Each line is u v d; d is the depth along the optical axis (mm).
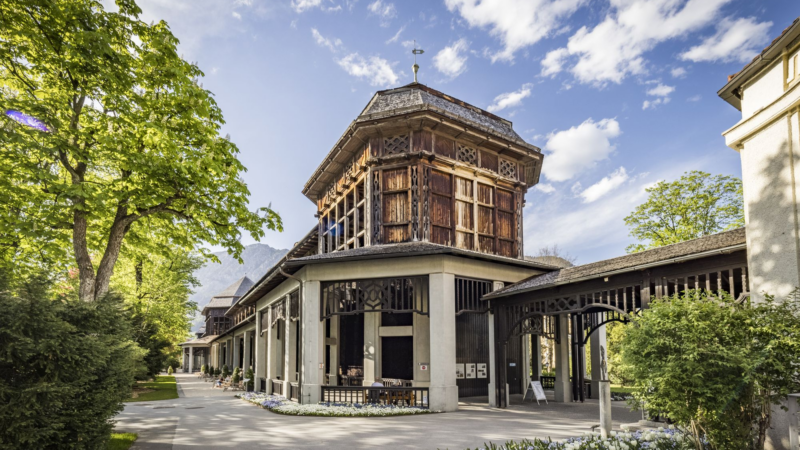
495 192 22562
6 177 11492
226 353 52781
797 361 6801
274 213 14398
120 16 12227
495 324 18000
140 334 29328
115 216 13531
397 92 23656
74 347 7355
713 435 7301
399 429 12625
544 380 25797
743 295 9477
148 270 32500
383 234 20469
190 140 13383
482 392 21234
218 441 11297
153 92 13078
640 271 12055
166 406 20172
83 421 7715
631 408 8039
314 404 17516
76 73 11609
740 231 10516
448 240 20594
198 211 13391
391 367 20875
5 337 6871
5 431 6637
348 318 22734
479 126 21391
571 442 9078
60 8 11031
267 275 22656
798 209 8367
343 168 24188
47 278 7766
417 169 20297
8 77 12422
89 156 11656
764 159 9102
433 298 17203
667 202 28672
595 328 18875
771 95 9078
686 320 7328
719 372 7109
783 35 8398
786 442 8008
